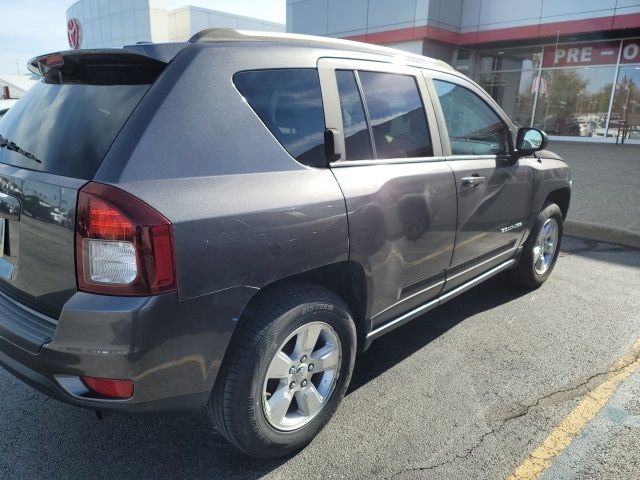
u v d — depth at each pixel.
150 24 27.11
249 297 2.15
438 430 2.73
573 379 3.25
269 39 2.51
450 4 16.31
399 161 2.94
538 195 4.33
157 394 2.00
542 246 4.72
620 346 3.70
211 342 2.06
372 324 2.89
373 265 2.70
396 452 2.56
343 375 2.69
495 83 18.53
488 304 4.47
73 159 2.08
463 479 2.38
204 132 2.12
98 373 1.91
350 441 2.64
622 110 16.11
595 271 5.43
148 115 2.02
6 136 2.57
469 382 3.21
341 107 2.68
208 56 2.22
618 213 7.66
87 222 1.89
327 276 2.62
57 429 2.73
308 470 2.45
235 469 2.46
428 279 3.24
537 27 15.39
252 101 2.31
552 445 2.62
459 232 3.39
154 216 1.88
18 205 2.22
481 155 3.68
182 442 2.65
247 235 2.10
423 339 3.79
